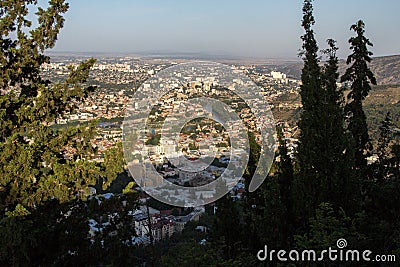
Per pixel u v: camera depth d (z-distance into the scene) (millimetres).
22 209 5562
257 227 6840
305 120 6602
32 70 7867
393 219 6922
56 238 6609
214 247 6707
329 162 6301
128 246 6996
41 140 7082
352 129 8695
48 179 6691
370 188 7363
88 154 7656
